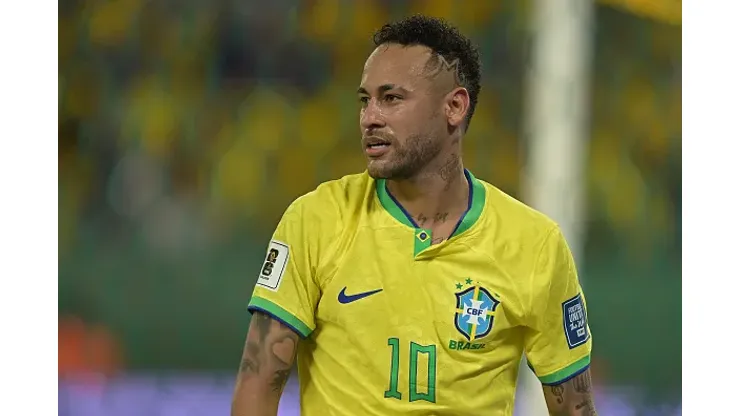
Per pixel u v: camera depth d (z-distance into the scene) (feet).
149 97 108.58
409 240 32.76
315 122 108.17
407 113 32.45
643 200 103.81
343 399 32.22
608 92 105.70
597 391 88.38
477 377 32.42
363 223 32.96
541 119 70.38
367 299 32.27
